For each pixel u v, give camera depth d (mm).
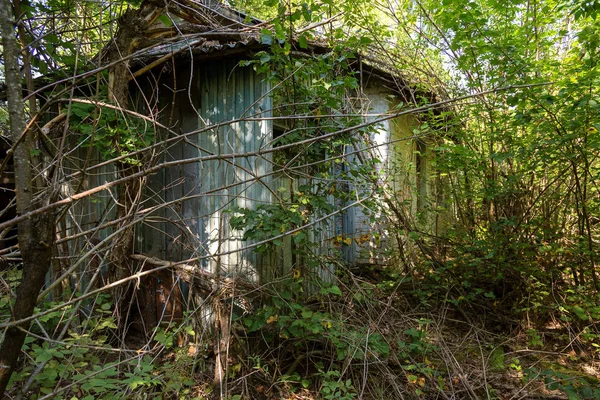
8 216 5594
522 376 3727
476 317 4930
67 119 1844
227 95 4605
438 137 5578
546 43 4547
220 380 3262
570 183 4680
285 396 3453
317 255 4453
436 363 3861
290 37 3604
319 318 3535
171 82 4887
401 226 5438
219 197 4582
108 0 2369
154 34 4094
